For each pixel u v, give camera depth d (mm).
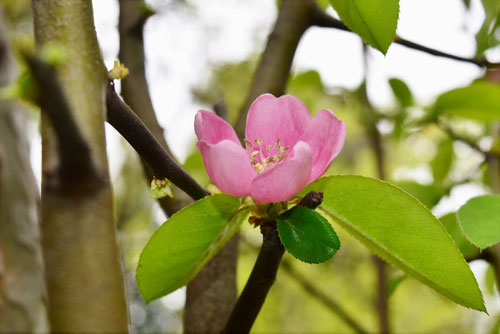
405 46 387
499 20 455
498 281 397
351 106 571
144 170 366
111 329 228
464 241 368
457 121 567
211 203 281
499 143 478
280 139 303
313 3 417
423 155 605
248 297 275
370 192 284
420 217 282
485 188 516
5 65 383
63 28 248
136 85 385
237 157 273
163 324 1341
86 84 245
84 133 236
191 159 491
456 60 390
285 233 273
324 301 531
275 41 417
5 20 418
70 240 229
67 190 230
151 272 286
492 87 445
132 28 394
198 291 362
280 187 271
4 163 334
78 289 228
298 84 604
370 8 315
